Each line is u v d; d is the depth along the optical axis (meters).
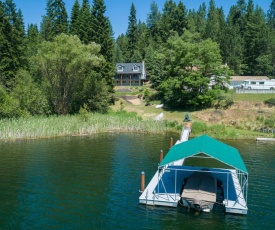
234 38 97.88
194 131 46.12
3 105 45.75
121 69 95.50
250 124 51.91
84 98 61.78
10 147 34.72
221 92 60.19
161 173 22.97
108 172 26.17
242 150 36.12
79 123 45.97
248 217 17.81
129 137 42.84
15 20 74.06
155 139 41.59
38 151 33.16
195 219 17.44
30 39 87.69
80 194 21.06
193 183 19.89
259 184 23.64
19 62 62.62
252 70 93.75
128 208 18.80
